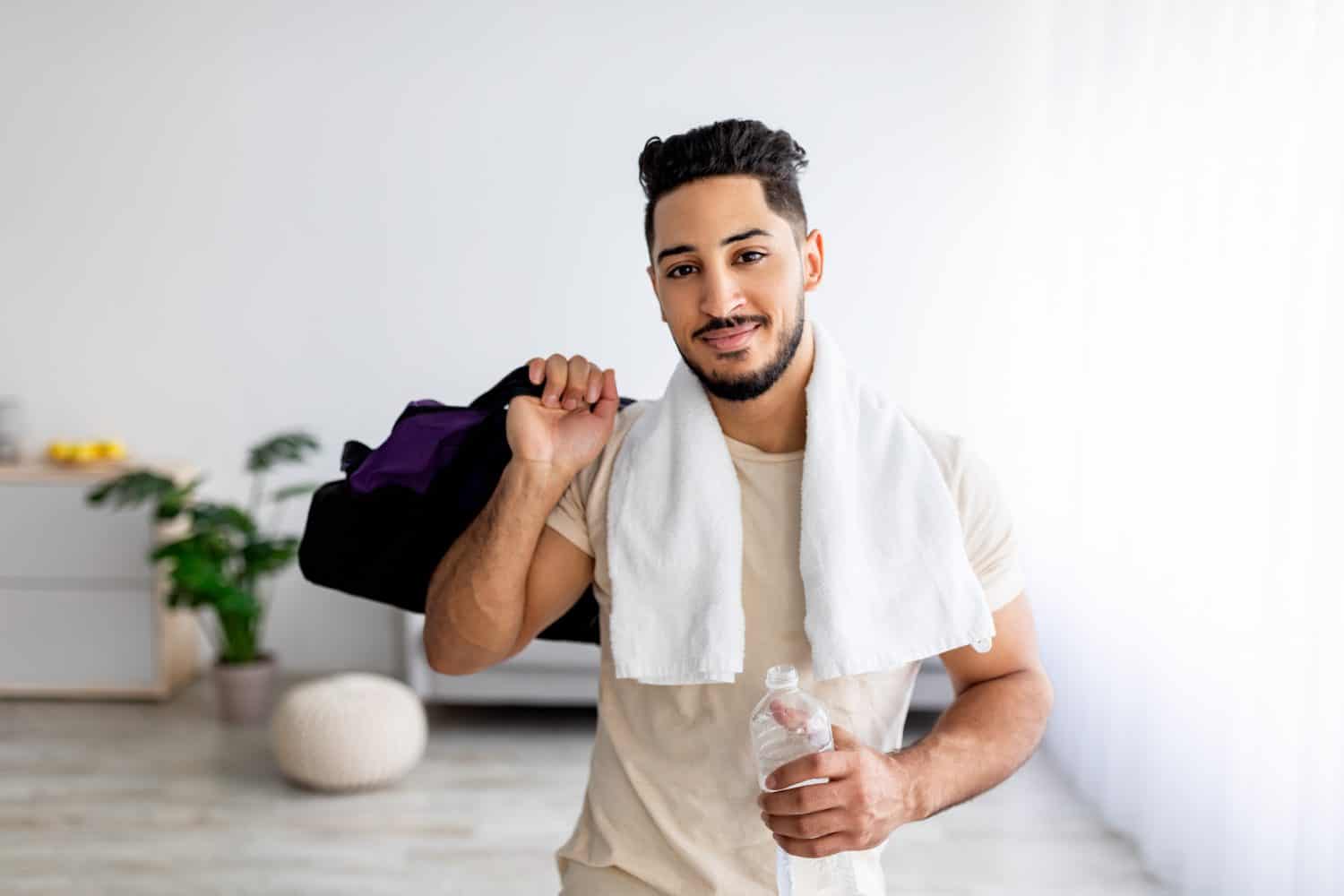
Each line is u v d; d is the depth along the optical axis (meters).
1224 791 2.43
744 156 1.12
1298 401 2.09
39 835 3.08
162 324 4.54
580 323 4.46
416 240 4.47
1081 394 3.32
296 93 4.44
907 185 4.32
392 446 1.42
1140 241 2.85
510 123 4.41
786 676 1.07
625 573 1.23
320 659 4.63
